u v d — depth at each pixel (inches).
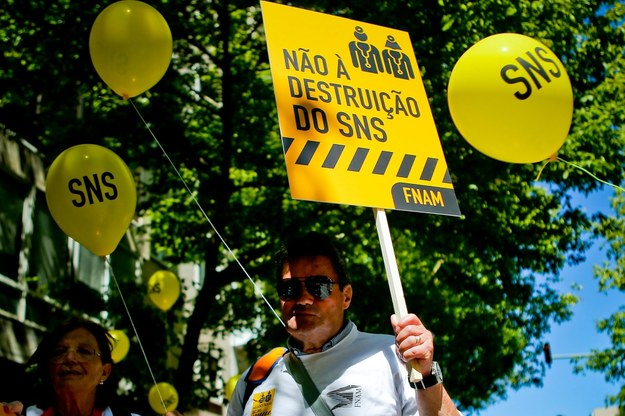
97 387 155.6
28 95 463.2
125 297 511.5
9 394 197.2
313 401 125.0
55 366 147.6
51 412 148.5
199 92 498.6
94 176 208.5
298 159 135.1
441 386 115.3
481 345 533.6
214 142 500.1
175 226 532.7
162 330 501.7
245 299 518.9
